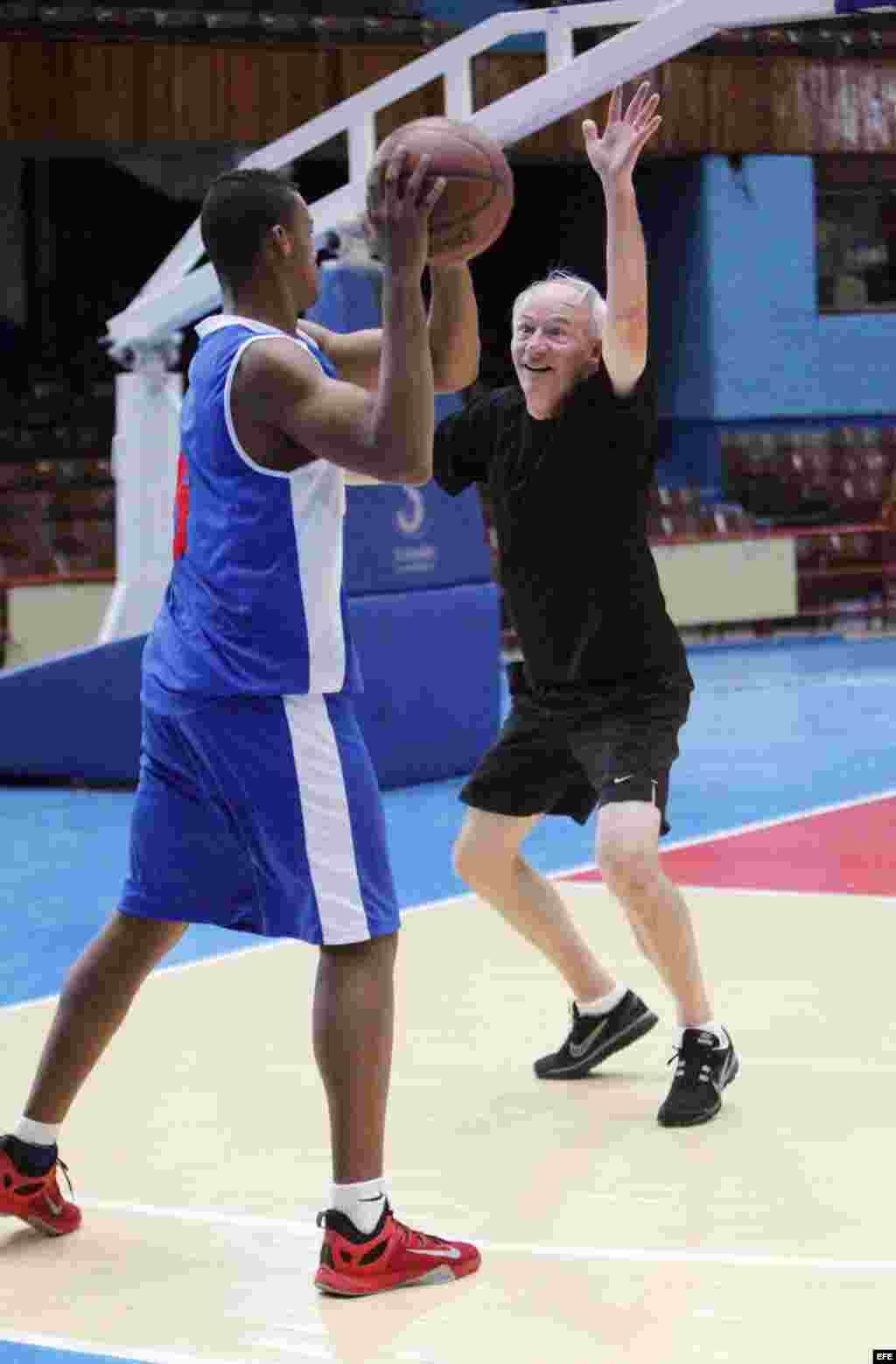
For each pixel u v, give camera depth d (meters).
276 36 27.56
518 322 7.59
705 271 30.55
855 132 30.61
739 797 15.65
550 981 9.87
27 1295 6.00
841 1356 5.34
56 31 26.52
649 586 7.72
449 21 29.36
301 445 5.84
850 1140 7.28
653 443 7.64
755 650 27.59
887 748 18.08
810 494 31.23
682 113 29.62
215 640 5.97
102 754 17.06
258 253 6.05
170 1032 9.09
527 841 14.15
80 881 13.24
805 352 31.30
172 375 16.91
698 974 7.63
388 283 5.48
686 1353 5.40
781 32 29.78
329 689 5.98
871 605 30.05
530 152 28.44
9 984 10.36
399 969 10.19
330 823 5.96
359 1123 5.96
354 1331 5.65
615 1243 6.28
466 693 17.02
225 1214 6.70
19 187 32.28
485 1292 5.91
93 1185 7.02
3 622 23.56
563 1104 7.85
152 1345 5.57
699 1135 7.39
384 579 16.19
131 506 16.94
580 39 27.95
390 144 5.90
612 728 7.70
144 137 27.17
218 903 6.24
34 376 32.22
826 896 11.76
